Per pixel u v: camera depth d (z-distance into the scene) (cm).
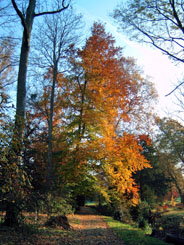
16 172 573
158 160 3048
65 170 1321
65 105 1482
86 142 1334
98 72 1388
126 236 857
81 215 1958
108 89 1428
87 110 1377
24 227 698
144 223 1370
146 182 2888
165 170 3244
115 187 1444
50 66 1505
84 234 904
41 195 834
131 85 1967
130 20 916
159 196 3044
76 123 1361
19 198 639
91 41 1473
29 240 636
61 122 1661
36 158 1112
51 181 1243
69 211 1216
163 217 1480
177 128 2894
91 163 1344
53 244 645
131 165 1314
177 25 867
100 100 1380
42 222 969
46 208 883
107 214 2159
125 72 2019
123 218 1720
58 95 1591
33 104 1795
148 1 860
